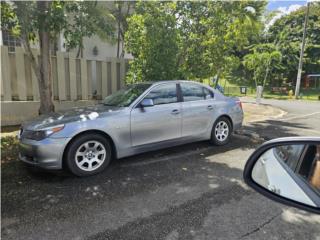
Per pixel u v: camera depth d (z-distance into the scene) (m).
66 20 5.64
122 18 13.54
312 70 35.47
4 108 7.57
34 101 8.06
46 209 3.31
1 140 6.17
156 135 5.10
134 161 5.13
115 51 15.25
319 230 2.91
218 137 6.20
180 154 5.59
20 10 5.07
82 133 4.34
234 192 3.81
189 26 8.63
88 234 2.82
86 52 14.13
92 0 6.19
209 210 3.31
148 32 7.89
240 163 5.07
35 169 4.60
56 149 4.10
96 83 9.25
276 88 32.38
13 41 11.05
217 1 8.51
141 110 4.91
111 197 3.64
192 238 2.76
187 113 5.51
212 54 8.97
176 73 8.17
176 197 3.66
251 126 8.96
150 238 2.76
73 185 4.02
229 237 2.78
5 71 7.54
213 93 6.18
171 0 8.41
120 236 2.79
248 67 31.00
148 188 3.93
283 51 32.66
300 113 12.59
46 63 6.72
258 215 3.20
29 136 4.22
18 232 2.84
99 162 4.53
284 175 2.06
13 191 3.80
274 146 2.16
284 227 2.96
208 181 4.21
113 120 4.56
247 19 10.80
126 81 9.00
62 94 8.54
